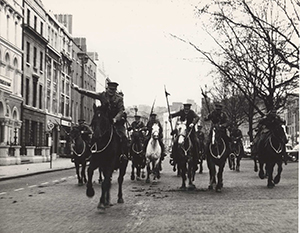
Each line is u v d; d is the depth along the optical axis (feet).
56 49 195.21
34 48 163.94
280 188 52.49
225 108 193.88
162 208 36.35
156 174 62.54
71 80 224.53
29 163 135.95
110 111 37.19
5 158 121.29
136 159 66.18
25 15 153.79
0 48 128.57
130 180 66.64
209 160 50.11
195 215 32.65
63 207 37.60
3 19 132.05
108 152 36.09
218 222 29.66
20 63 145.18
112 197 44.14
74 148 58.54
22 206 38.40
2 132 127.95
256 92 104.94
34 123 163.73
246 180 65.26
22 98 145.28
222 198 42.86
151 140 61.87
